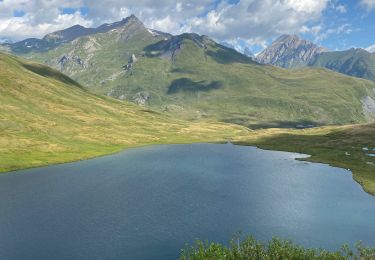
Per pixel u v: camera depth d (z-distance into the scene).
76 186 118.00
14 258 65.19
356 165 155.75
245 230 78.81
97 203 98.50
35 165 152.88
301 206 97.00
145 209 93.25
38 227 80.00
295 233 77.56
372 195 109.00
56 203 98.31
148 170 147.25
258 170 148.62
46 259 64.88
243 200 102.19
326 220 85.94
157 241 72.56
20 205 96.44
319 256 37.44
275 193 110.44
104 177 132.88
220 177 133.50
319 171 146.38
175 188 115.94
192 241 72.56
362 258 38.38
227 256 36.97
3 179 128.25
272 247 38.62
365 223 84.38
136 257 65.69
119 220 84.69
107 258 65.31
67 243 71.69
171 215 88.44
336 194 110.06
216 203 99.25
